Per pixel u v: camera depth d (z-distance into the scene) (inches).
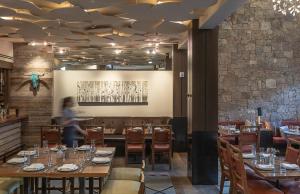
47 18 241.8
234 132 337.4
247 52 411.5
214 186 255.3
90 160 188.2
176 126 406.9
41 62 399.5
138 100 422.3
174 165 328.8
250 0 410.3
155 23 263.7
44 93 400.5
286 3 329.7
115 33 312.3
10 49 387.2
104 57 539.2
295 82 412.8
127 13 223.1
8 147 345.1
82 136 331.3
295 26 411.8
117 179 191.3
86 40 354.3
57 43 380.8
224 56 410.6
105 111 420.2
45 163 181.6
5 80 393.1
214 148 260.4
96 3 197.3
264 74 412.2
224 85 410.3
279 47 411.5
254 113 411.2
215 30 258.5
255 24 410.9
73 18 240.1
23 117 380.8
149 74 423.5
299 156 191.2
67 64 655.8
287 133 347.3
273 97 411.5
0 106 382.3
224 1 178.9
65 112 280.1
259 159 199.6
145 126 352.5
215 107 260.1
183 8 207.6
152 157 311.6
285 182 193.6
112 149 223.3
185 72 411.5
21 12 227.5
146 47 424.2
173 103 412.2
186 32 301.9
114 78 421.1
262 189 176.7
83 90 417.4
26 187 188.4
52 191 239.8
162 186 255.0
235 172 187.6
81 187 177.6
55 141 305.7
